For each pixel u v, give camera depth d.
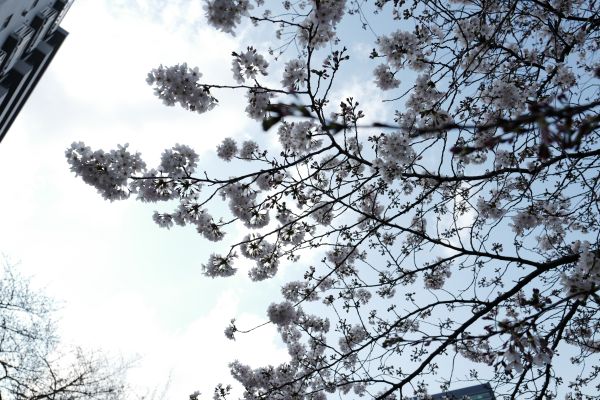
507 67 6.39
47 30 26.81
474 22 5.94
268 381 8.51
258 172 4.45
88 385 13.34
